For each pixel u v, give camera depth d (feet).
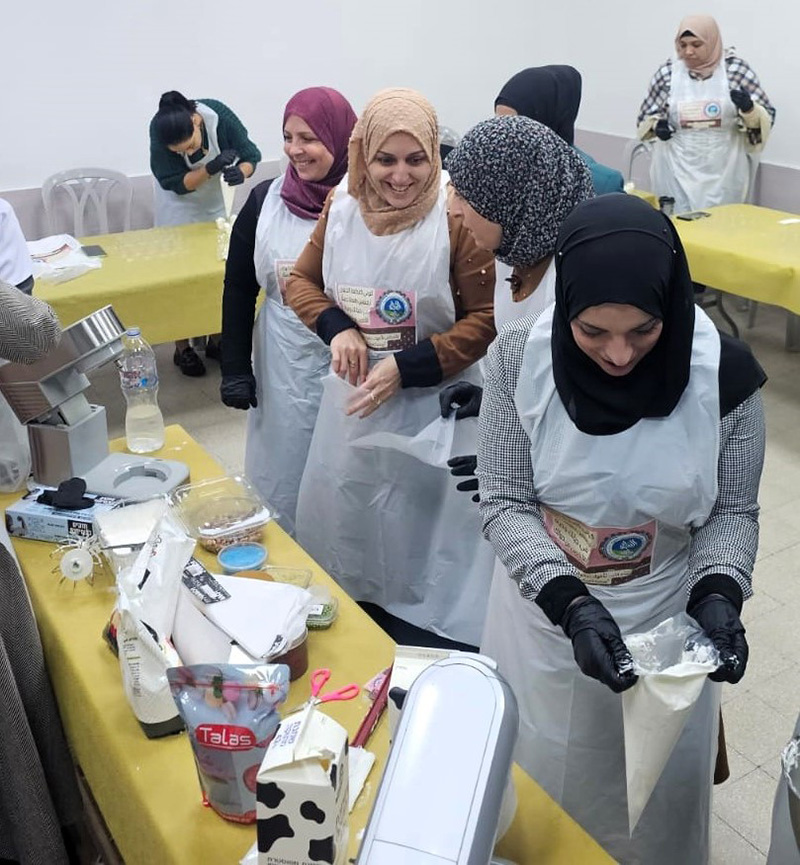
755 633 8.20
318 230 6.79
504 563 4.22
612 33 18.16
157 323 10.89
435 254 6.15
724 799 6.47
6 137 14.33
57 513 5.38
